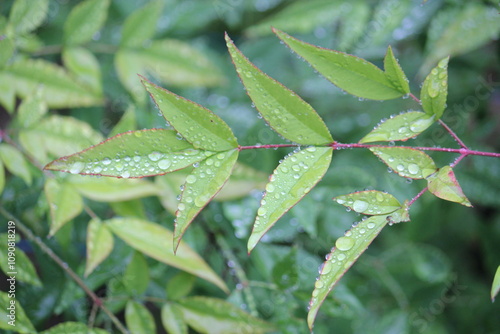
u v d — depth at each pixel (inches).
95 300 16.8
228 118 19.6
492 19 18.8
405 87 15.3
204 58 19.5
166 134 14.8
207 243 18.4
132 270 16.9
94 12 18.6
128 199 17.1
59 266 17.8
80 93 18.2
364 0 20.3
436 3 19.9
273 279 17.4
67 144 17.4
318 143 15.0
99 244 16.8
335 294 18.3
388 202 14.7
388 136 15.1
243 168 17.7
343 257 14.4
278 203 14.5
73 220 18.2
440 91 15.1
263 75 14.8
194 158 14.8
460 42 18.9
